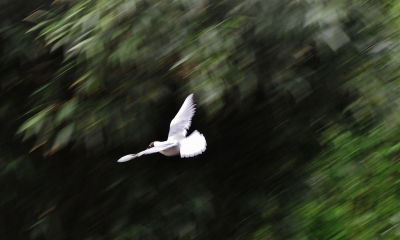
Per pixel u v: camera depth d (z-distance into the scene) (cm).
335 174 1160
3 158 1095
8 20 1090
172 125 779
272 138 1138
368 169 1141
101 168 1111
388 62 1092
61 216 1141
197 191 1112
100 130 974
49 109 983
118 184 1110
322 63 1060
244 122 1120
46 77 1086
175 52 953
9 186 1124
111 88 995
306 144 1187
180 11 966
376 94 1076
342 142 1184
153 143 727
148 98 977
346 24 1038
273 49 996
